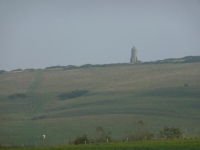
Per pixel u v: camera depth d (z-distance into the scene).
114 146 171.88
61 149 163.75
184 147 160.88
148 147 164.12
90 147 169.62
